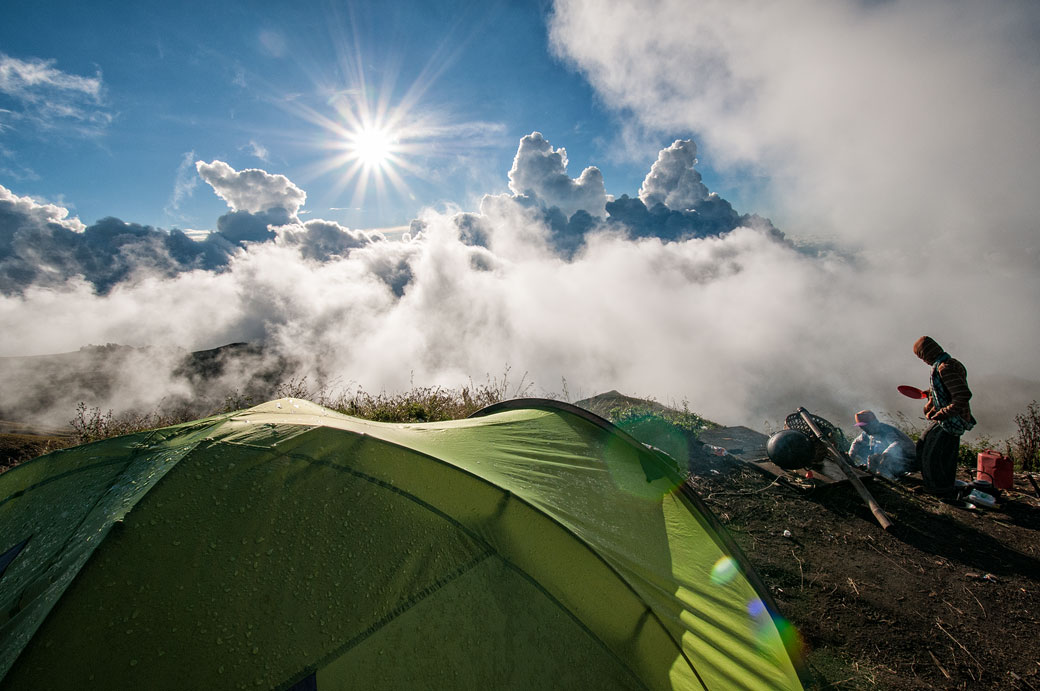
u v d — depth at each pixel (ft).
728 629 9.21
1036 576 13.78
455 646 6.72
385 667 6.28
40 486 8.93
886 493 18.45
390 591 6.81
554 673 7.02
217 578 6.20
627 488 11.75
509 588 7.51
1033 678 10.51
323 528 7.11
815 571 14.20
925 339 18.53
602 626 7.64
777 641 10.17
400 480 7.97
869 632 11.92
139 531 6.31
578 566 8.07
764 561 14.73
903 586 13.51
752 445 23.03
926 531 16.16
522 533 8.13
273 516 7.01
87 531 6.81
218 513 6.82
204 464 7.36
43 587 6.17
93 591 5.67
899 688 10.27
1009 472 17.90
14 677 5.05
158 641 5.57
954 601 12.87
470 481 8.34
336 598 6.51
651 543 10.30
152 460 8.07
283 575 6.48
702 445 22.89
